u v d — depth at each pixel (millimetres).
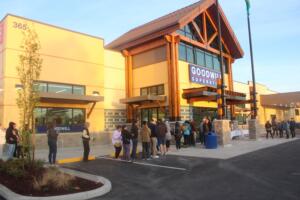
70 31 21594
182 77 23391
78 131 20594
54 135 12242
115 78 24562
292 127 25109
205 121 18797
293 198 6719
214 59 28109
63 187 7637
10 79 17859
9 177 8695
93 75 22750
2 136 17016
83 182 8289
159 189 7910
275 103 41719
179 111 22047
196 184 8375
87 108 21922
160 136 14602
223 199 6812
